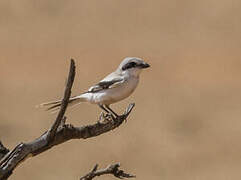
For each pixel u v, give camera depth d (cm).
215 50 4050
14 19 4722
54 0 5056
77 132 747
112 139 2666
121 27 4634
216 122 2992
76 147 2552
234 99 3284
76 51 4103
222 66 3762
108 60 3941
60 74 3666
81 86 3412
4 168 691
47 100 3244
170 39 4350
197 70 3712
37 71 3694
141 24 4681
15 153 696
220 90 3422
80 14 4900
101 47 4203
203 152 2661
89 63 3853
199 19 4712
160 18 4788
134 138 2705
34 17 4794
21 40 4269
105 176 2080
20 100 3219
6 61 3828
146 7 5006
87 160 2459
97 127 772
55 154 2470
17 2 5006
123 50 4147
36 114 3020
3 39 4266
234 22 4584
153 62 3888
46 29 4562
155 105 3170
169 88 3434
